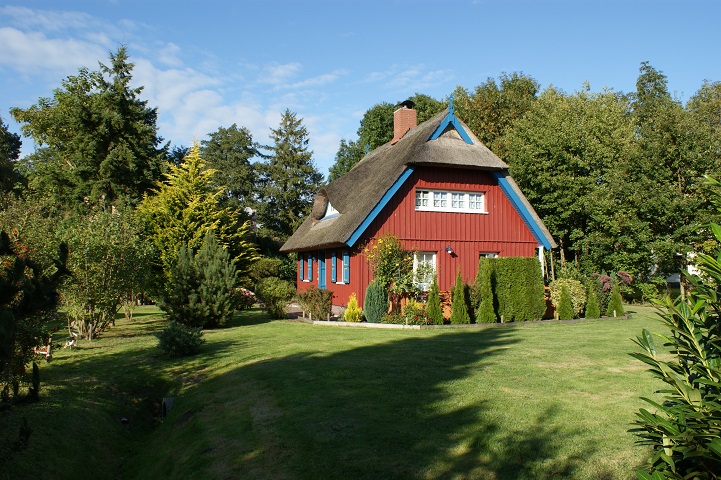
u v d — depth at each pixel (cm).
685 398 301
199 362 1221
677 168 2639
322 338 1466
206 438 735
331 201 2391
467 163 2138
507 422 668
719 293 316
